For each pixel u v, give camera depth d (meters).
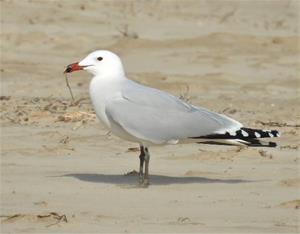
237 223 10.79
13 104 21.23
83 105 21.16
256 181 13.39
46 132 17.23
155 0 42.03
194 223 10.73
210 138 13.00
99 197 12.29
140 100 13.08
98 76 13.33
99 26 34.50
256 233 10.27
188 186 13.04
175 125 13.00
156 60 28.84
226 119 13.12
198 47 30.50
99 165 14.62
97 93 13.24
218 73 26.62
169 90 24.38
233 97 23.20
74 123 18.47
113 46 30.50
